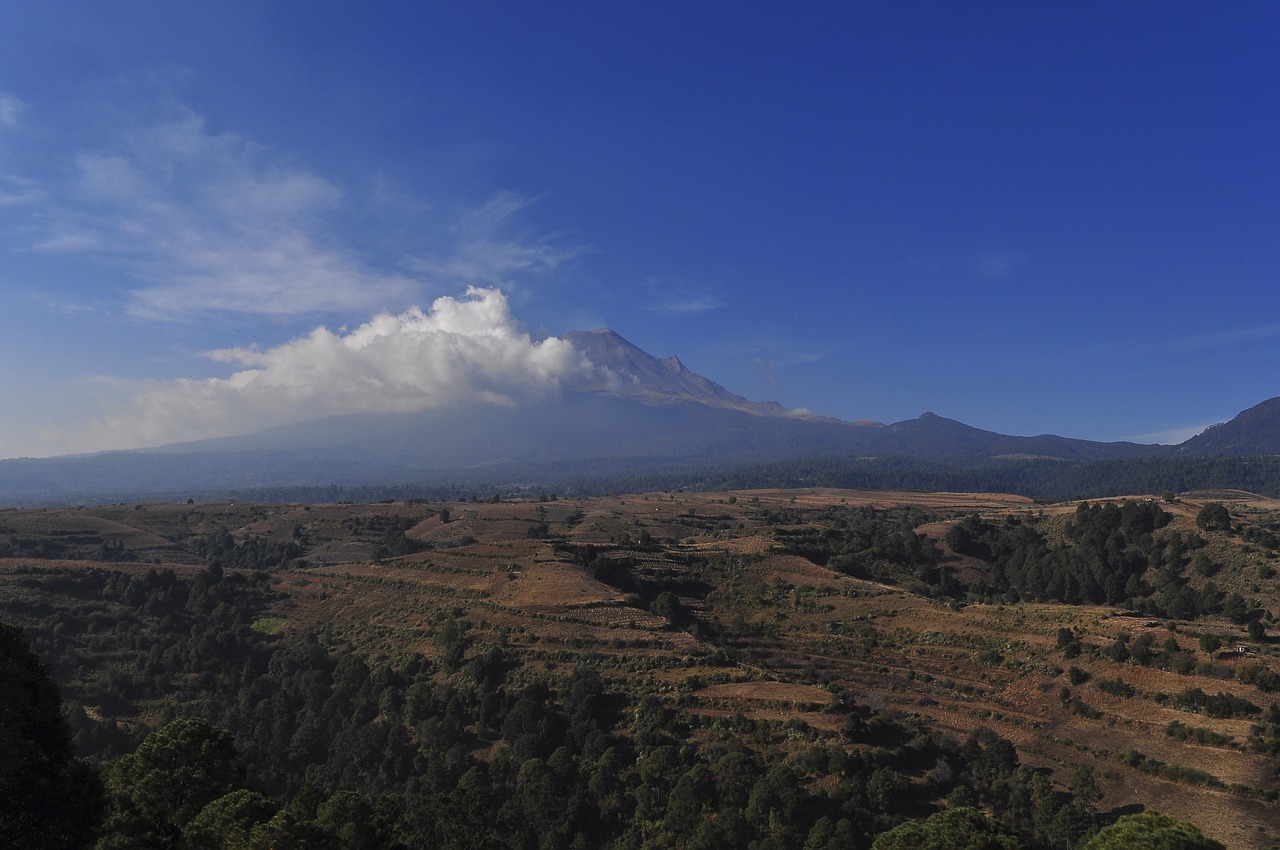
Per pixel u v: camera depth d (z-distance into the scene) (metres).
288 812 33.28
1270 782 58.66
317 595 110.06
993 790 60.06
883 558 132.38
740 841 53.16
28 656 27.28
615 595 97.38
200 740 39.31
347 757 70.69
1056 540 144.00
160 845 29.62
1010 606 99.75
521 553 116.19
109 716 77.50
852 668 85.50
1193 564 119.44
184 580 107.38
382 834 40.44
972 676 83.12
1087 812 56.75
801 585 109.75
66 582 100.56
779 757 61.50
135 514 189.00
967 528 149.38
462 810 48.00
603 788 60.59
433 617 95.44
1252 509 160.62
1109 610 92.62
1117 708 71.69
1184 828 36.25
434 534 182.25
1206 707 68.00
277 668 88.62
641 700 71.12
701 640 89.88
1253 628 84.00
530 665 78.69
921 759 63.25
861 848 52.72
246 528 186.38
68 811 26.81
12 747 25.47
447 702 74.00
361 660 84.94
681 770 61.06
